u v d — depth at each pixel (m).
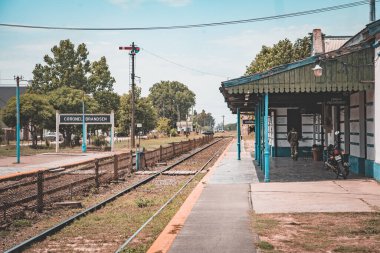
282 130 28.17
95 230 9.42
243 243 7.20
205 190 13.67
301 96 19.22
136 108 83.62
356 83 15.25
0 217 10.77
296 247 7.00
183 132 136.62
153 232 8.91
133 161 23.97
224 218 9.27
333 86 15.27
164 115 182.88
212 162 28.98
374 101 15.12
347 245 7.06
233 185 14.73
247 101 20.92
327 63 15.30
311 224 8.59
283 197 11.95
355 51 15.25
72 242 8.40
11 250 7.50
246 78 15.41
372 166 15.77
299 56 48.75
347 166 15.84
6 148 48.88
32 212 11.94
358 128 17.14
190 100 193.00
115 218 10.71
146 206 12.50
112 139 44.66
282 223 8.72
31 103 49.12
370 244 7.11
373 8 20.14
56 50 62.47
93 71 62.91
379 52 14.44
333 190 13.05
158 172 21.94
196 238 7.57
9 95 97.00
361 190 12.98
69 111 52.94
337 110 20.33
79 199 14.23
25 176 16.56
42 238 8.72
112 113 44.44
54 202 13.06
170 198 13.50
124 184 18.53
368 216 9.25
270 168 20.69
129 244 7.96
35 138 52.81
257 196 12.23
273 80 15.40
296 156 24.88
